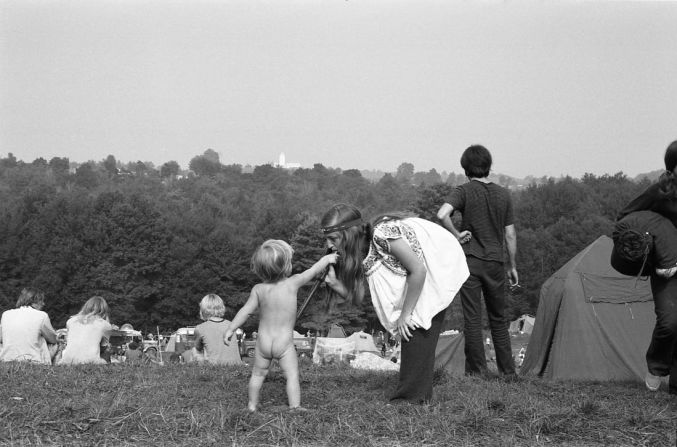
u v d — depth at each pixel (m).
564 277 11.89
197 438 4.80
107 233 86.31
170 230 91.38
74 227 86.75
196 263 89.44
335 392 6.39
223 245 90.81
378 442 4.78
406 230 5.83
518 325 76.69
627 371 11.13
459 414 5.41
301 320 77.25
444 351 14.39
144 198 92.81
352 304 5.95
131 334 46.75
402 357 5.96
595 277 11.70
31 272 84.62
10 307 83.44
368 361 14.67
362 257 5.88
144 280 86.81
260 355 5.66
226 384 6.79
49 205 92.12
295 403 5.66
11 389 6.24
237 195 189.00
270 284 5.71
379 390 6.60
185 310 87.62
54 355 10.31
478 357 8.17
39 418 5.11
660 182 6.70
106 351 10.72
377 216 5.99
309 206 182.00
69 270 84.62
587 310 11.54
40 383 6.62
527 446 4.75
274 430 4.92
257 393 5.64
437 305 5.82
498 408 5.60
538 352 12.25
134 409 5.42
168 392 6.30
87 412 5.31
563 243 96.44
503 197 8.02
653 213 6.80
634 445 4.82
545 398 6.40
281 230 95.62
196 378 7.23
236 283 91.38
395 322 5.91
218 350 10.30
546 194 120.88
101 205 89.06
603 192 124.00
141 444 4.68
